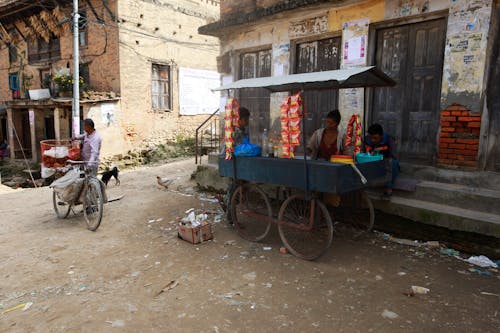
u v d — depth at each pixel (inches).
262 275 161.0
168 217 256.1
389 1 228.4
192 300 141.2
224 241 205.3
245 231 218.5
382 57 241.0
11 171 614.2
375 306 133.3
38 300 145.3
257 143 342.3
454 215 180.5
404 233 199.5
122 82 554.6
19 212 293.6
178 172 446.6
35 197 352.2
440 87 213.3
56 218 269.6
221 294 145.3
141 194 331.6
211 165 330.0
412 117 227.8
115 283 157.9
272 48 309.3
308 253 182.7
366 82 203.9
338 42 267.4
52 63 663.8
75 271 171.6
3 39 757.3
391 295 140.7
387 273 159.2
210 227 208.2
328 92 275.7
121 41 545.3
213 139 618.8
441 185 199.2
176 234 219.8
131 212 272.2
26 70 730.2
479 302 134.0
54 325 126.6
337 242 197.2
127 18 549.0
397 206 201.5
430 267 163.5
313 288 148.0
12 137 684.1
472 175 193.6
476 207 182.4
